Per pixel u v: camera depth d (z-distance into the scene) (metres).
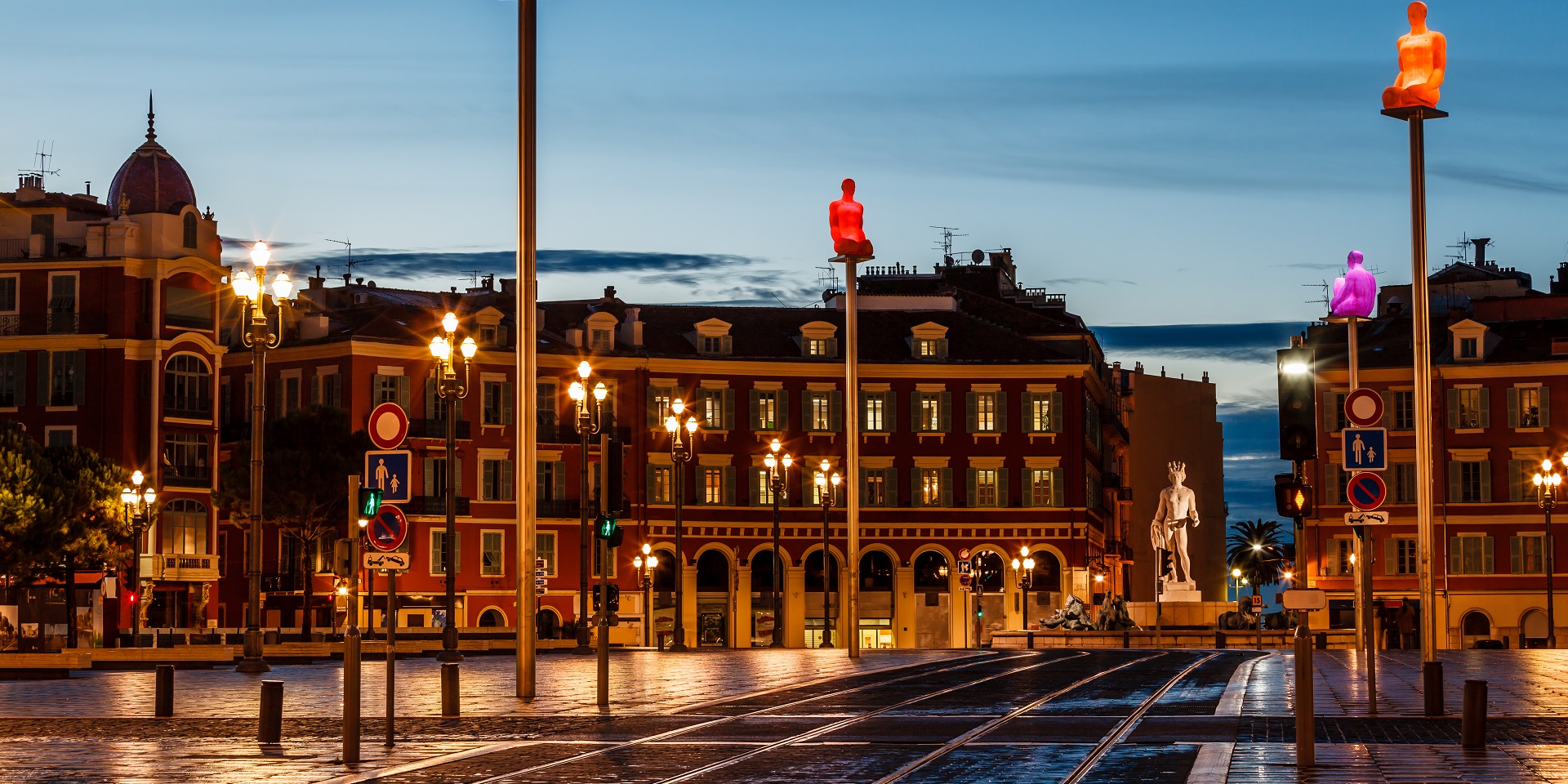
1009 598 100.31
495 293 101.81
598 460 96.56
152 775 18.64
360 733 23.38
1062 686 33.47
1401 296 114.12
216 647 52.09
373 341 90.19
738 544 98.81
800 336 101.88
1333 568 98.06
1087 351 106.69
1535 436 95.81
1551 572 79.19
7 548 62.44
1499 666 41.88
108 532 70.94
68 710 28.95
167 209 87.75
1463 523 96.38
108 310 84.81
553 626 92.69
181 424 85.38
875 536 100.31
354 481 22.23
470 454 92.75
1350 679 35.12
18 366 85.25
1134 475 132.75
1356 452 26.12
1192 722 24.25
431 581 90.94
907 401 101.06
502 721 25.52
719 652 62.44
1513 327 99.25
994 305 110.94
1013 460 101.19
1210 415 142.38
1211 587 140.50
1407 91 29.88
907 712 26.84
